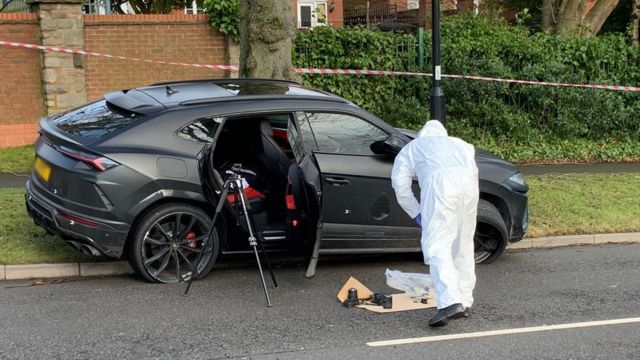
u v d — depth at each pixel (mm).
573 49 12695
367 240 6371
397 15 26828
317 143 6207
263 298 5703
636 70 12844
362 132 6391
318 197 5648
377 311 5426
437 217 5059
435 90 8445
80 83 11789
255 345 4719
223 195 5570
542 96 12430
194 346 4680
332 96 6574
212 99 6082
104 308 5363
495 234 6758
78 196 5555
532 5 18109
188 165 5773
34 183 5992
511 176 6844
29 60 11539
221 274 6348
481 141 12391
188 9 19000
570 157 12445
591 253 7352
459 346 4770
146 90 6523
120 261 6285
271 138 6441
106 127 5871
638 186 9953
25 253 6289
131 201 5594
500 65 12219
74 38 11602
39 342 4699
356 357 4547
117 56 11969
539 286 6168
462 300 5262
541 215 8320
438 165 5117
